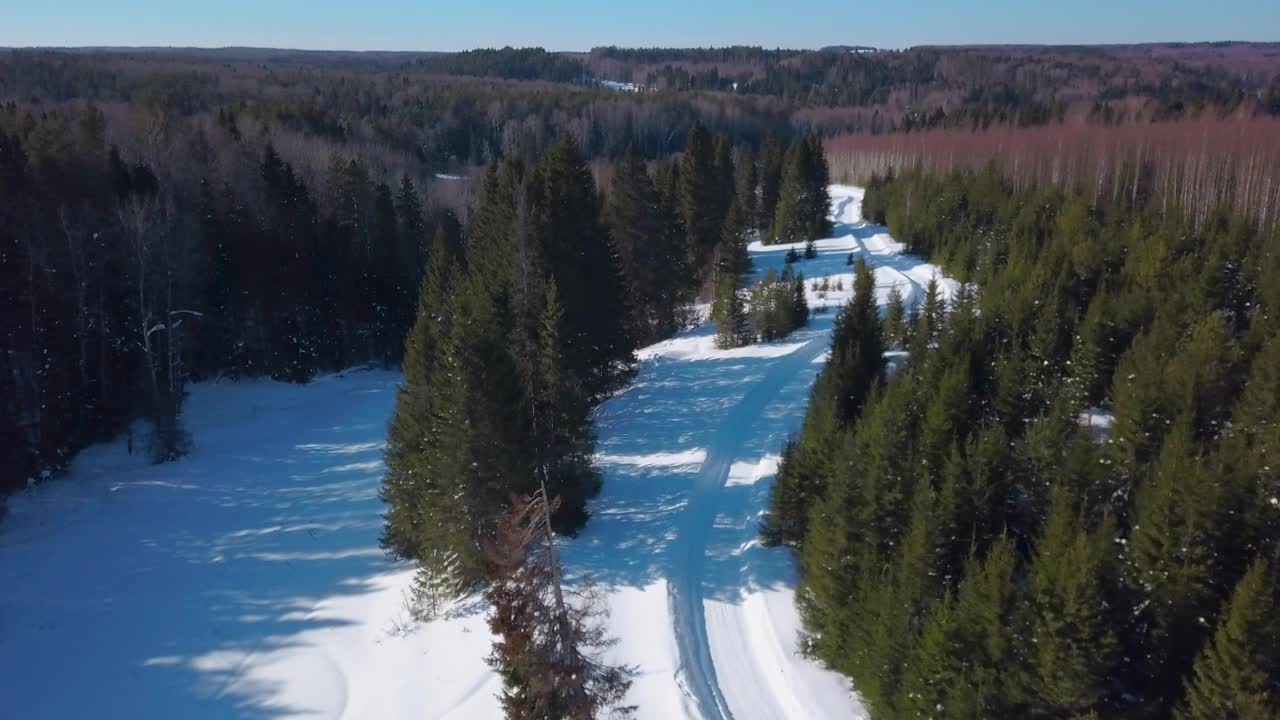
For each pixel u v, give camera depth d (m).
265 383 52.50
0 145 42.78
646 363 45.19
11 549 31.50
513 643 14.18
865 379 29.31
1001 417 26.78
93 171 48.31
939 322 37.28
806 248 71.94
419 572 26.08
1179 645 16.55
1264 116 108.50
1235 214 56.97
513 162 47.78
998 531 19.84
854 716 19.14
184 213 49.97
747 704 19.88
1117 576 16.48
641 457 33.19
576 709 14.18
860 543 20.31
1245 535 16.72
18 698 22.86
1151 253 38.06
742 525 27.39
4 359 38.00
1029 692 16.17
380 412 48.09
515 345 29.33
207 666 23.89
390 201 62.53
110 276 44.03
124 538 32.34
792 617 22.48
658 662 21.03
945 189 72.62
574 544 26.66
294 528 32.59
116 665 24.17
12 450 36.03
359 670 23.09
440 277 37.22
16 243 40.44
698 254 63.38
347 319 56.41
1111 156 83.50
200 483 37.78
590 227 39.00
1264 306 34.38
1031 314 33.25
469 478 23.91
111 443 42.50
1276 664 14.48
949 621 16.80
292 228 55.53
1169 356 27.28
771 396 38.38
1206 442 23.34
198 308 50.12
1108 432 24.39
